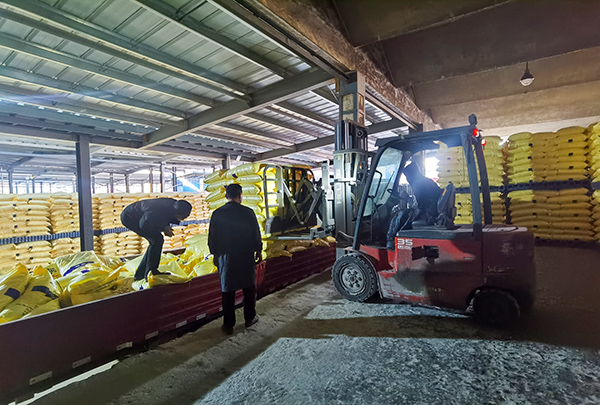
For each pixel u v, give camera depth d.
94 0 3.95
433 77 7.38
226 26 4.75
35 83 5.58
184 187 21.53
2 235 6.50
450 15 4.96
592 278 4.75
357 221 4.36
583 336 3.08
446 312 3.86
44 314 2.49
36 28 4.09
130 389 2.58
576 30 5.97
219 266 3.59
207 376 2.73
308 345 3.19
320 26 4.99
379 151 4.08
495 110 11.46
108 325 2.89
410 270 3.81
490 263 3.33
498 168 7.70
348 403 2.28
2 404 2.26
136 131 8.93
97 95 6.44
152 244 3.61
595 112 11.22
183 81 6.41
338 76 5.96
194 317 3.68
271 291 4.95
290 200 5.33
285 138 12.24
